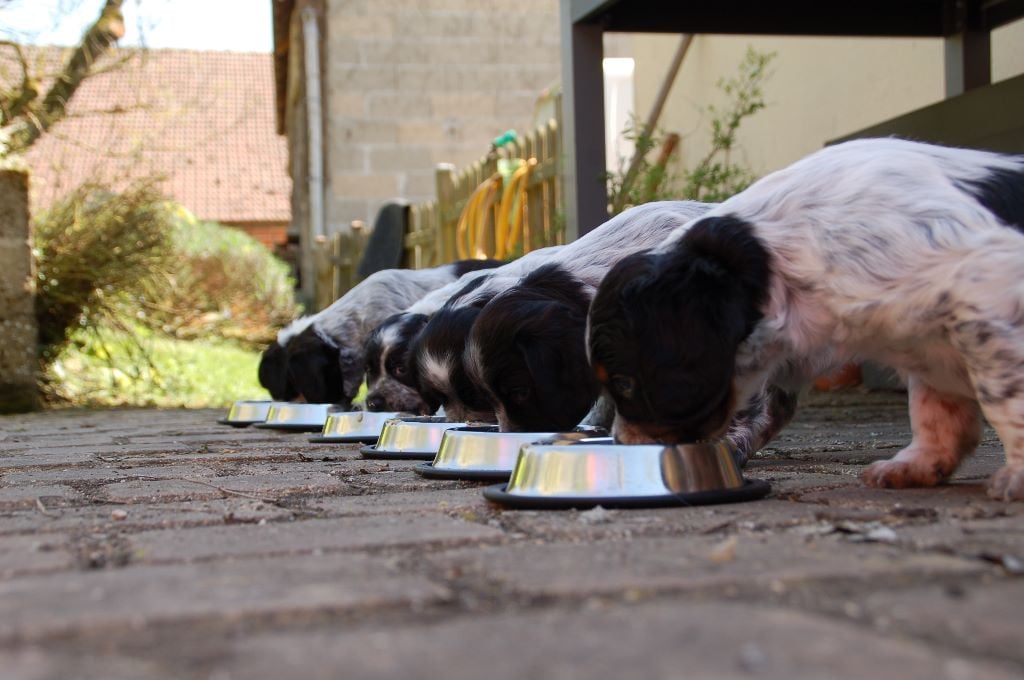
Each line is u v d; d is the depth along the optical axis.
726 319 2.52
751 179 8.16
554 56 16.72
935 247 2.43
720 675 1.23
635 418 2.61
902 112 7.64
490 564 1.89
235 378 11.28
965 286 2.39
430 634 1.45
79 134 16.77
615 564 1.86
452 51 16.55
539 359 3.67
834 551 1.93
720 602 1.58
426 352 4.22
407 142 16.52
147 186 9.77
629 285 2.57
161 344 11.81
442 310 4.36
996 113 5.64
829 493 2.76
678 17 6.75
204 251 15.12
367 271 12.62
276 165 29.89
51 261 9.21
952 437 2.84
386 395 5.42
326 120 16.62
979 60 6.80
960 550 1.90
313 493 3.18
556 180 8.26
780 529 2.23
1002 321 2.36
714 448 2.66
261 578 1.82
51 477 3.78
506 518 2.48
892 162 2.57
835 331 2.57
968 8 6.77
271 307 15.68
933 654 1.30
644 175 8.60
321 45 16.69
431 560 1.97
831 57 8.41
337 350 6.69
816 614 1.50
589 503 2.55
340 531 2.35
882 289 2.47
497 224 9.33
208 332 14.27
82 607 1.63
